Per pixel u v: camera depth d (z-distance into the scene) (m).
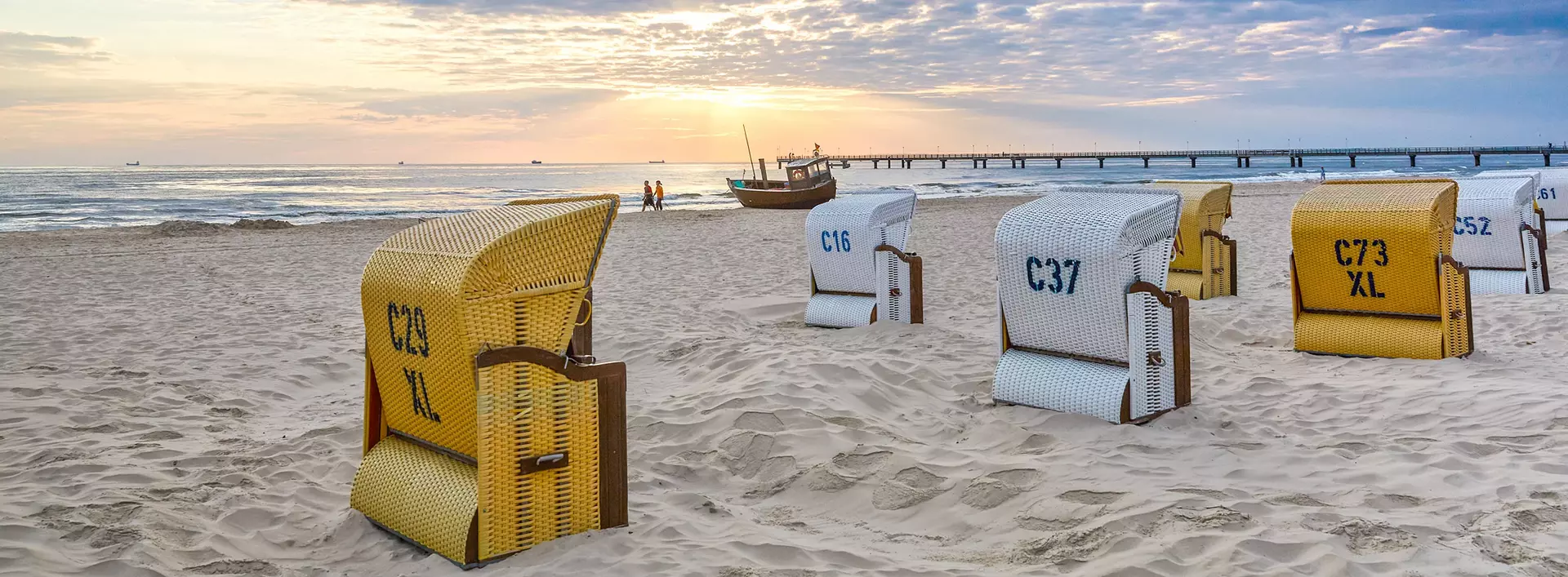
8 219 33.88
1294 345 7.74
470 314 3.27
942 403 6.20
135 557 3.53
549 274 3.45
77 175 107.19
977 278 13.39
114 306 11.26
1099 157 138.38
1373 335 7.28
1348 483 4.31
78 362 7.74
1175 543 3.53
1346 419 5.60
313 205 45.12
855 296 9.19
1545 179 17.67
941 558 3.65
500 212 3.79
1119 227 5.30
